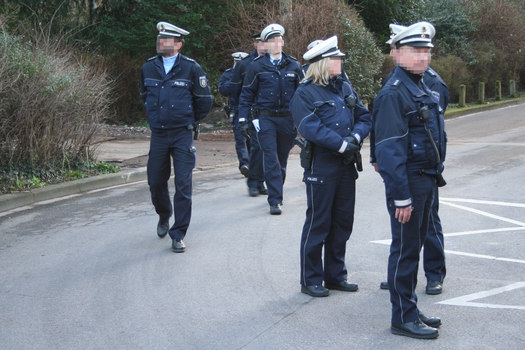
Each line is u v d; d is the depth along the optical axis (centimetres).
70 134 997
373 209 806
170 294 530
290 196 890
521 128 1709
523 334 438
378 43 2228
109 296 529
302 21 1571
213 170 1124
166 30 646
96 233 721
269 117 791
